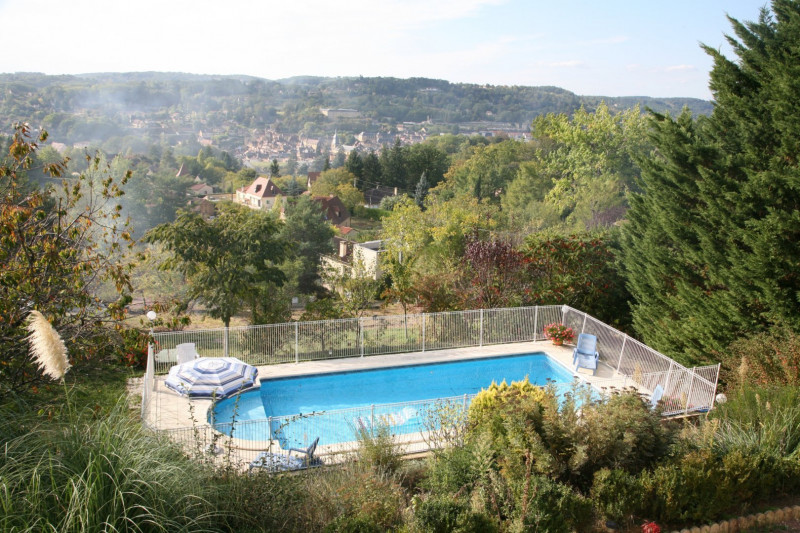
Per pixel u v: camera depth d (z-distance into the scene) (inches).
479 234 1492.4
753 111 698.2
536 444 335.3
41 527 205.9
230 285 985.5
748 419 421.4
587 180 1745.8
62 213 383.2
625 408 374.0
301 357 746.8
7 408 275.7
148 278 1336.1
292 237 2198.6
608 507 311.3
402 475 404.8
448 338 802.2
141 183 2578.7
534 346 816.3
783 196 646.5
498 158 3437.5
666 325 778.2
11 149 377.1
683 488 321.1
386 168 4475.9
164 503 241.3
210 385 602.5
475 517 275.1
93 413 291.9
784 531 325.4
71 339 368.2
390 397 693.3
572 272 901.2
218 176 6456.7
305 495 320.8
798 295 598.2
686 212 749.9
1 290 347.6
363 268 1032.2
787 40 689.6
